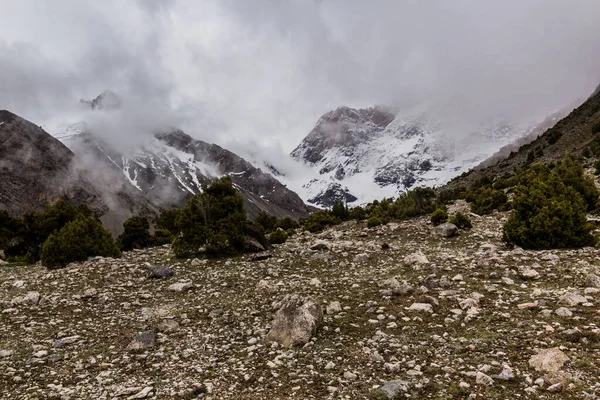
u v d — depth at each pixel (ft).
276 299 49.67
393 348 32.04
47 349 36.65
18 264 130.11
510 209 136.87
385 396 24.53
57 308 50.96
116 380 29.63
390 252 79.05
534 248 67.10
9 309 50.37
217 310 46.26
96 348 36.78
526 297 40.42
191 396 26.55
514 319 34.96
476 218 122.93
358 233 121.29
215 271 70.44
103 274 71.20
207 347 35.63
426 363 28.99
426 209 164.45
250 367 30.81
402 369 28.40
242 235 88.07
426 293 45.44
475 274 51.42
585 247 62.03
